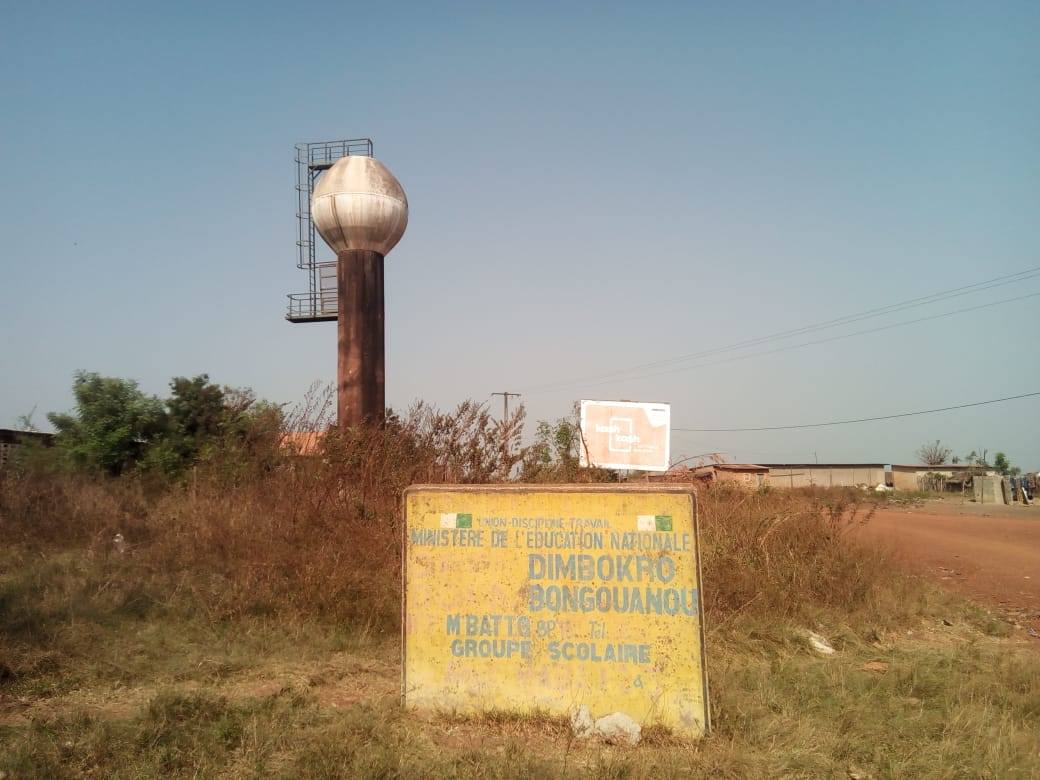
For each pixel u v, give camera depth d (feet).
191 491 38.42
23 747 14.80
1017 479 143.13
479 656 17.71
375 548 29.66
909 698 20.02
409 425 38.42
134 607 25.14
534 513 17.98
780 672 21.56
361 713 17.54
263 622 24.81
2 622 21.84
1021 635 28.25
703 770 15.07
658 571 17.40
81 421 57.06
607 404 42.86
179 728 16.20
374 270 61.31
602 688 17.19
